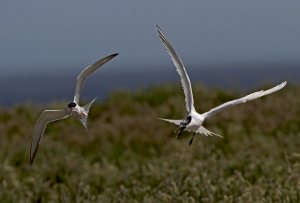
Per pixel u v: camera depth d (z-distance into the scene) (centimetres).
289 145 2012
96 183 1739
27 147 2100
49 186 1753
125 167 1930
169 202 1426
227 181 1550
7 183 1720
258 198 1404
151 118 2453
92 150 2258
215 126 2306
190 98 887
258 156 1934
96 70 968
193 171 1667
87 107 976
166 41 879
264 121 2355
